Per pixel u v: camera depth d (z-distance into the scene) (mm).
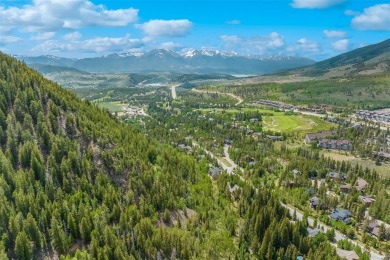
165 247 167875
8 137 190625
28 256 148625
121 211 178875
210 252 172125
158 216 192000
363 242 194250
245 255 173500
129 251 162625
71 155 194125
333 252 171000
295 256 169000
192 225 190125
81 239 166625
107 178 196500
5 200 162125
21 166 186250
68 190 182625
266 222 189375
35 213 162625
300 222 194500
